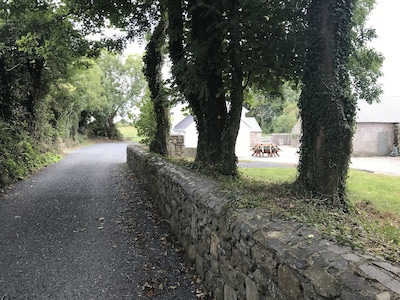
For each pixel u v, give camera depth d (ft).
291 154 72.95
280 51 16.14
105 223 18.67
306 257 6.01
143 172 29.17
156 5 29.58
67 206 22.47
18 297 10.77
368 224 9.79
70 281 11.90
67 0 31.53
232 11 16.97
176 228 16.35
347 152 12.35
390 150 73.92
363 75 16.83
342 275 5.19
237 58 16.89
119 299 10.77
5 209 21.50
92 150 78.13
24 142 40.16
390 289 4.58
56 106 62.34
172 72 21.86
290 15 15.44
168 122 32.83
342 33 12.38
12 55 41.39
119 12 30.71
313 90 12.47
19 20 36.88
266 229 7.70
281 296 6.57
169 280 12.10
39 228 17.69
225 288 9.69
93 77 88.58
